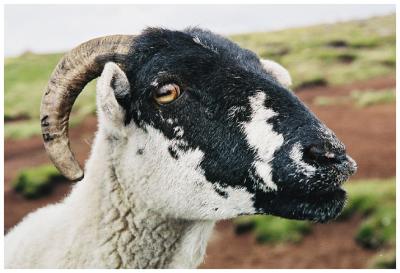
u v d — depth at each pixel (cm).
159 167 87
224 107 85
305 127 83
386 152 331
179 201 87
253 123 84
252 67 88
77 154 358
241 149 84
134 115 87
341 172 82
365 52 728
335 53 720
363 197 250
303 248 226
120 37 89
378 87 556
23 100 534
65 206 91
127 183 87
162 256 89
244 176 85
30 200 297
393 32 819
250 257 222
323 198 83
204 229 91
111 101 84
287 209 84
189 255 90
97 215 88
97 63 88
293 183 82
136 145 87
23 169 348
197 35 90
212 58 87
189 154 86
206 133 85
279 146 83
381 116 425
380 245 216
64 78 88
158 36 89
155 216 88
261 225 243
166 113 86
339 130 393
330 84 603
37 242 88
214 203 86
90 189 89
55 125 87
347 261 209
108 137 88
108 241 87
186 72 86
